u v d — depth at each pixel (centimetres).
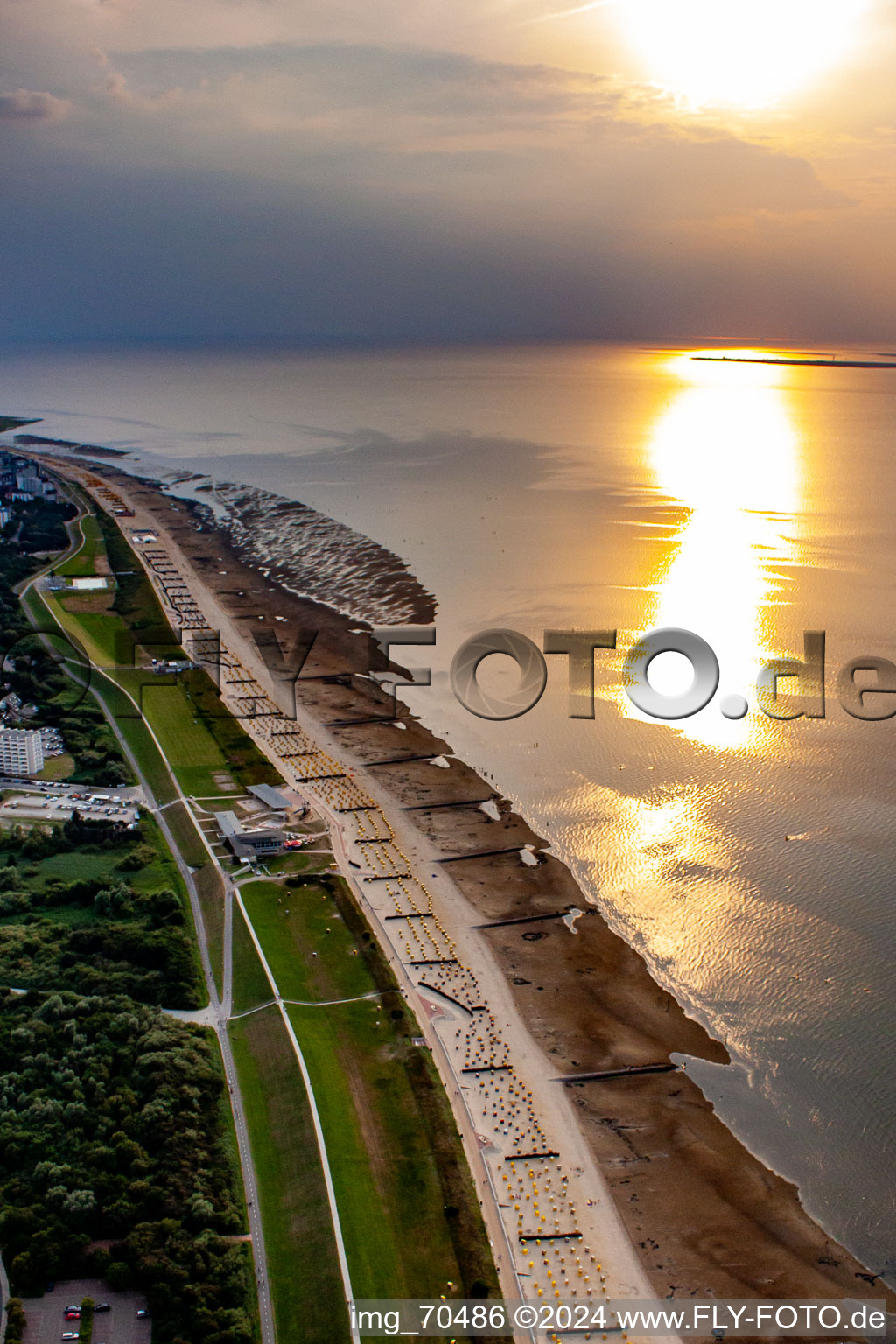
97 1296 14525
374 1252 15362
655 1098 18588
